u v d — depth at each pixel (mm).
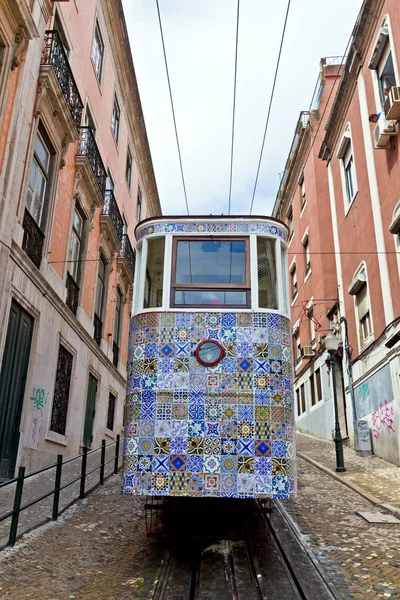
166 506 6117
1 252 8992
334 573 5059
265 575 5016
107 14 18438
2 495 7926
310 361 21766
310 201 22391
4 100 9398
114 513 7480
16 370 9898
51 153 12297
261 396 5660
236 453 5465
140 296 6281
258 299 6109
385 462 12609
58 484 7180
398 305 12570
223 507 6074
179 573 5051
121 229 19172
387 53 13672
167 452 5488
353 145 16406
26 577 4844
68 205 13383
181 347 5875
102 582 4824
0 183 9117
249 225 6477
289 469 5473
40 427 10883
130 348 6156
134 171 24141
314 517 7406
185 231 6477
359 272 15578
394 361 12383
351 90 16500
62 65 11914
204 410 5617
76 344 13812
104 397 17219
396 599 4402
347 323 16719
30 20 9914
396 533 6555
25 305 10211
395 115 12359
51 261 11953
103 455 9836
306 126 23359
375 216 14164
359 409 15328
